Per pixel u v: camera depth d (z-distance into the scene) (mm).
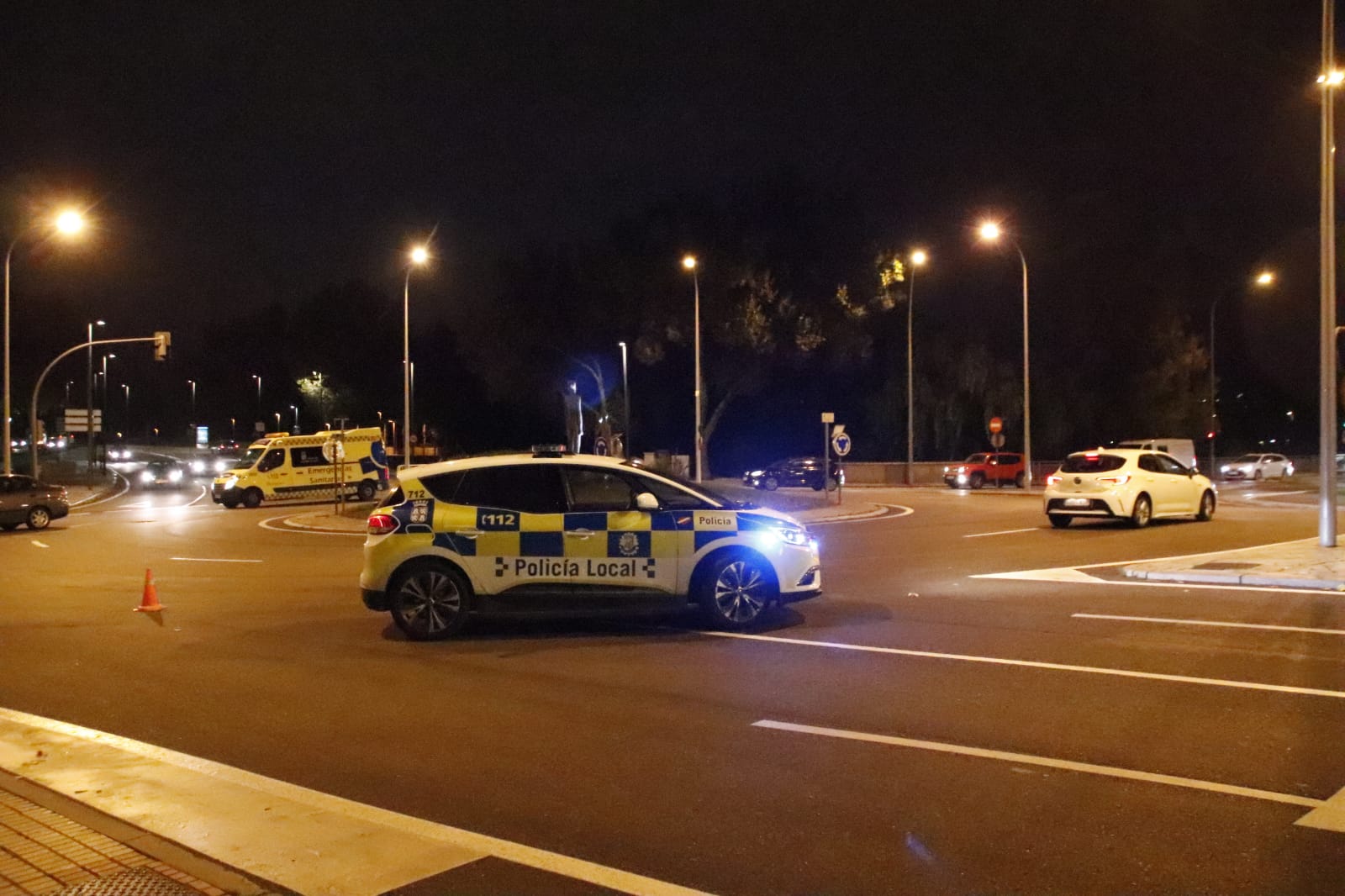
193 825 5410
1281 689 8148
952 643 10117
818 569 11328
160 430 126062
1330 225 16469
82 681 8992
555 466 10828
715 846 5141
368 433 42188
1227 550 18094
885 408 56094
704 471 54344
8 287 34844
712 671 9008
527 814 5617
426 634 10562
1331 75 16484
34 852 5000
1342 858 4926
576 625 11273
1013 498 37438
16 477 27938
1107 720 7289
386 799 5879
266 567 18312
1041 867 4859
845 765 6379
